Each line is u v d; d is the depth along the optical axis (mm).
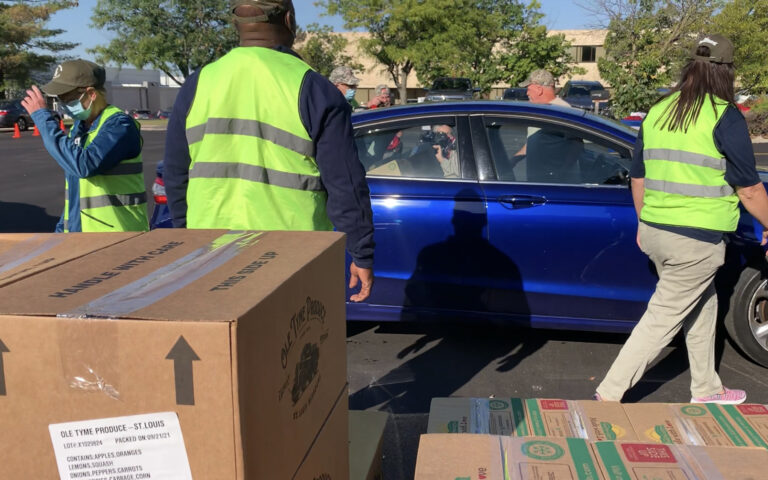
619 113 13164
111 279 1264
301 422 1360
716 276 3629
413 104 4078
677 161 2812
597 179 3684
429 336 4273
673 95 2885
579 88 21375
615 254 3594
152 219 4336
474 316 3779
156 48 37625
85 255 1437
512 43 29562
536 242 3637
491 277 3709
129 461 1098
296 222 2107
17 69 40250
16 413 1112
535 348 4059
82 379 1080
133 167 3186
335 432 1606
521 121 3807
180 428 1069
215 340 1027
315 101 2053
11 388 1104
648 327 3002
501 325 3803
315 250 1479
